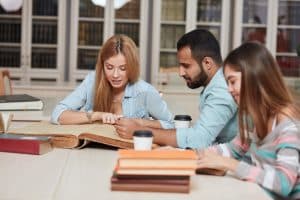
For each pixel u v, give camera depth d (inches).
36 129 68.4
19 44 191.9
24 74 190.7
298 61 191.6
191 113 107.5
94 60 193.8
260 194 42.6
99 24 193.2
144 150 46.6
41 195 40.8
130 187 42.4
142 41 189.0
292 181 46.6
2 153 57.4
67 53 192.1
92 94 82.4
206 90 69.2
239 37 186.9
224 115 65.9
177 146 63.4
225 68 52.1
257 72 49.5
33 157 55.8
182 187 42.3
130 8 191.5
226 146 58.5
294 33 191.8
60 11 188.2
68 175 47.8
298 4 190.5
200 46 69.7
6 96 90.2
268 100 49.9
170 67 193.2
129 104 81.3
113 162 53.9
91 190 42.6
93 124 74.7
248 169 47.5
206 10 192.1
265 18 190.2
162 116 82.4
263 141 51.3
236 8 185.8
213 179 47.4
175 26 193.5
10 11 190.2
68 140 61.6
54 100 118.3
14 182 44.8
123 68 77.5
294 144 47.8
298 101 52.0
